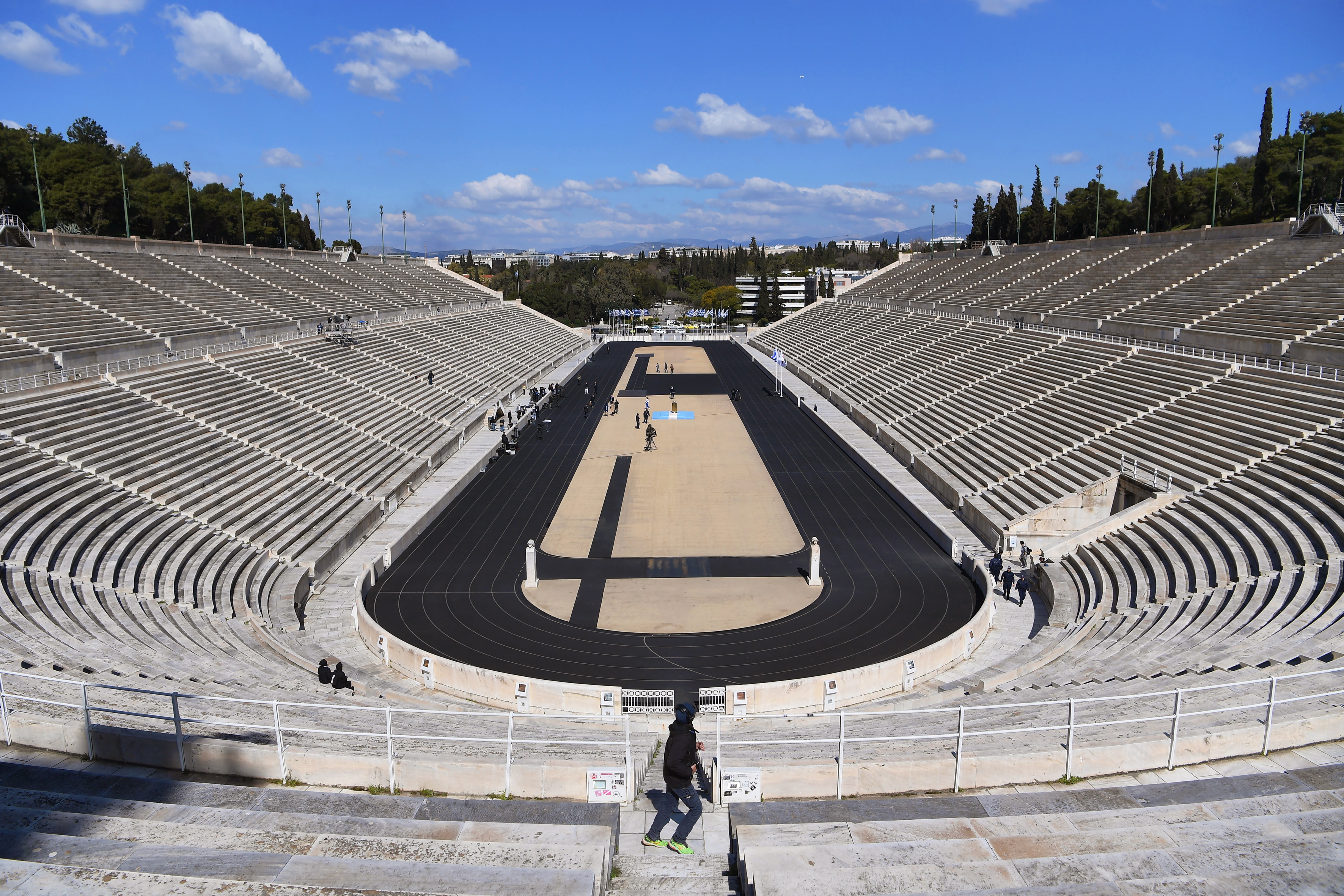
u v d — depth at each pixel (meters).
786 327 120.25
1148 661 18.30
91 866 7.34
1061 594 27.28
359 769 11.66
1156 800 10.12
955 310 77.31
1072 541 30.80
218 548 28.91
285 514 33.38
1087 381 45.31
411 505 39.38
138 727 12.51
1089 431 38.94
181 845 8.05
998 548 32.66
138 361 41.47
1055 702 11.49
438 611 28.27
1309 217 53.69
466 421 56.09
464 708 19.30
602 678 23.55
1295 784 10.40
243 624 24.28
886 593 29.66
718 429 61.25
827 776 11.72
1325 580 21.27
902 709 16.97
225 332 49.78
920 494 40.56
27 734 12.14
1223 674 15.44
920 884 7.50
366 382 54.31
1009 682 19.42
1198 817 9.32
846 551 34.28
